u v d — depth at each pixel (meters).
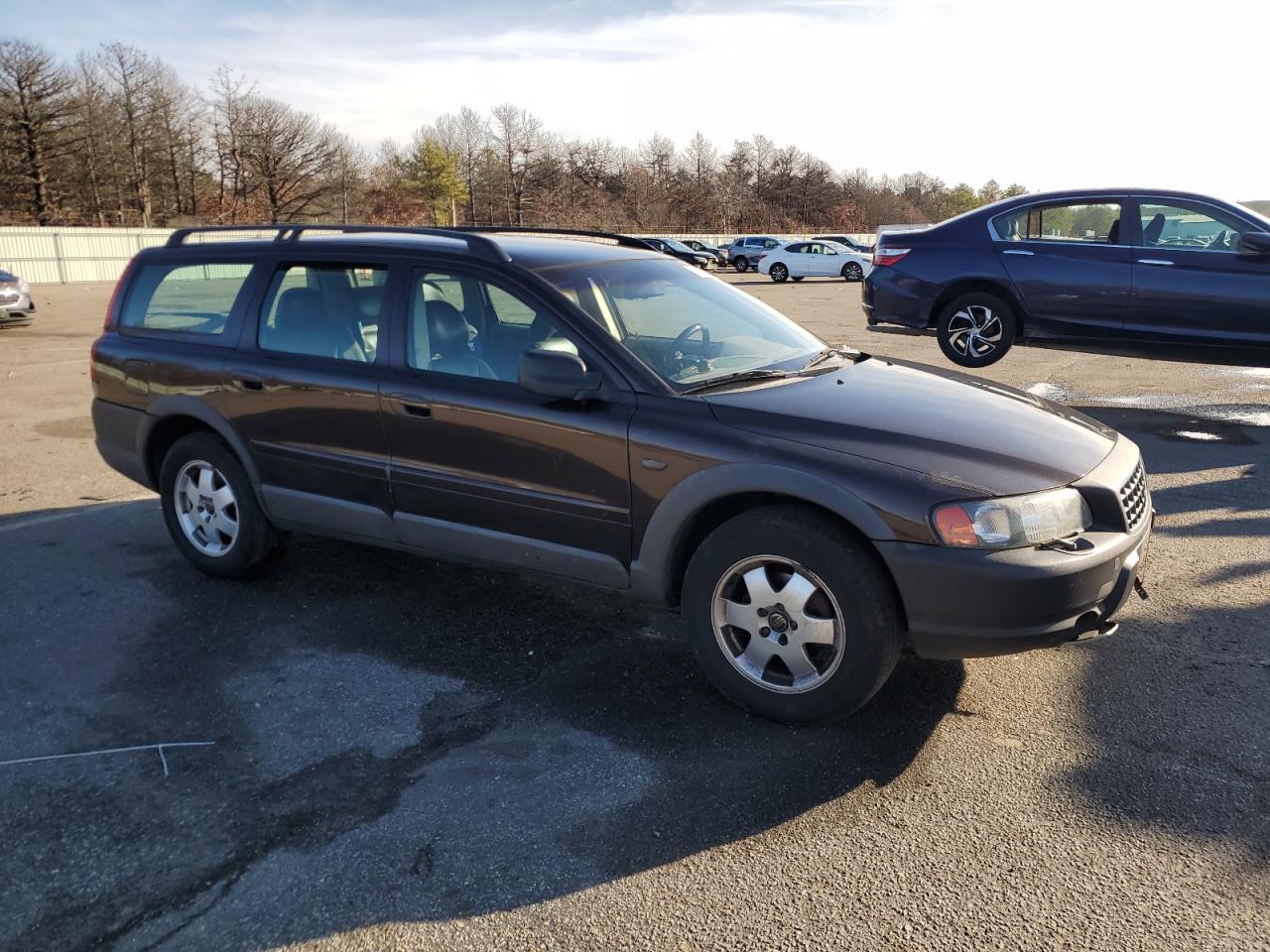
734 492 3.19
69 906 2.46
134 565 4.88
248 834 2.74
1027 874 2.52
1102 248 8.00
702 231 79.38
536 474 3.60
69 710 3.45
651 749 3.14
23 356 13.05
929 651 3.05
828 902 2.43
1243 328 7.56
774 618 3.21
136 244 38.66
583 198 82.44
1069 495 3.08
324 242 4.31
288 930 2.38
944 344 8.75
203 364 4.45
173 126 74.75
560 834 2.71
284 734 3.27
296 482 4.26
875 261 9.12
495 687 3.58
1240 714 3.28
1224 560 4.71
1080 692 3.46
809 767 3.03
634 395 3.45
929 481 2.98
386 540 4.09
